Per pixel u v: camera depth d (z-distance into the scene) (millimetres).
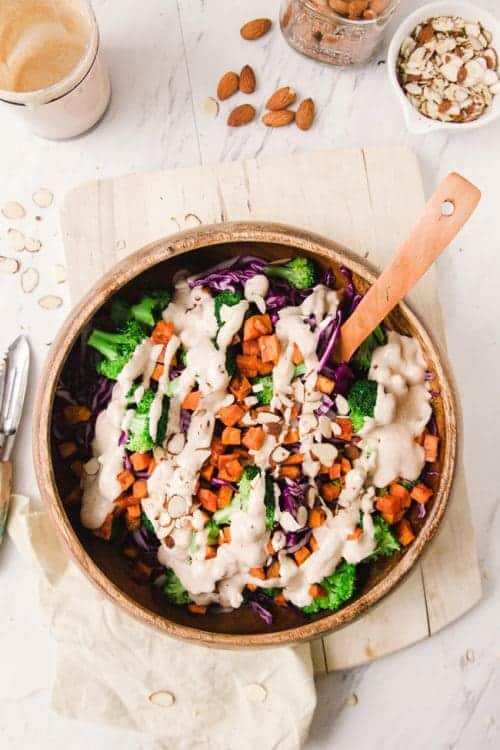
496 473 853
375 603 716
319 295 754
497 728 843
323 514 750
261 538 742
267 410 747
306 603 758
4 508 814
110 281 707
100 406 767
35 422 707
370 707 842
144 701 810
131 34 859
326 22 805
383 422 745
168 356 749
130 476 748
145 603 755
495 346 858
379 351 757
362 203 833
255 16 862
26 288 850
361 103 862
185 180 830
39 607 819
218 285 762
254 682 809
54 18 795
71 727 840
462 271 859
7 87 809
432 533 715
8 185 854
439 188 631
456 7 833
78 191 828
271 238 711
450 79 837
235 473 743
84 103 812
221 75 860
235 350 757
